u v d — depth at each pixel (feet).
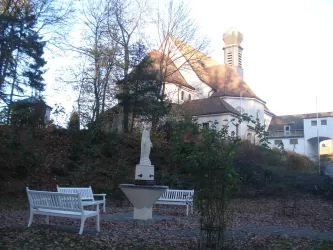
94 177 74.33
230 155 23.35
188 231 31.78
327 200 77.56
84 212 28.71
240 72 215.10
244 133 112.47
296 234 33.24
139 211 39.99
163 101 94.48
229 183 23.36
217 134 24.32
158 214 47.09
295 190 85.92
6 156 63.72
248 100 167.73
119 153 85.20
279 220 45.39
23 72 85.25
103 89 98.89
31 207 30.63
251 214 52.44
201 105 144.36
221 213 23.49
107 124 95.09
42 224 32.42
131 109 90.58
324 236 32.50
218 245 23.35
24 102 80.02
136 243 25.49
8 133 67.92
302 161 116.06
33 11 77.25
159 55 113.70
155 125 92.63
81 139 85.61
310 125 208.33
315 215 52.47
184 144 24.88
